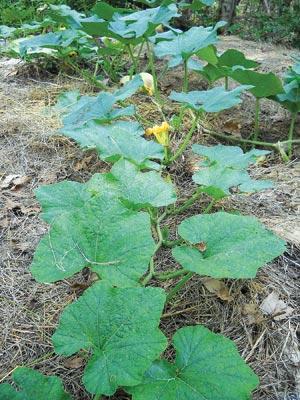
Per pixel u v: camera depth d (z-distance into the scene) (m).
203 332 0.70
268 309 0.89
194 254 0.77
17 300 0.93
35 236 1.10
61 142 1.46
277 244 0.77
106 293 0.69
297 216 1.14
